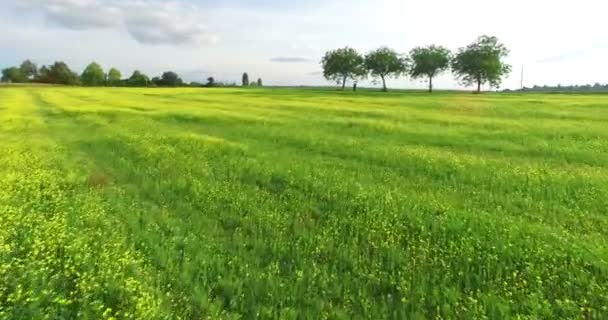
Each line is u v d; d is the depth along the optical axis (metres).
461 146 21.38
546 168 15.14
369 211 9.80
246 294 6.24
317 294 6.32
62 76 158.25
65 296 5.96
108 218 9.13
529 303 5.94
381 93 97.81
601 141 22.38
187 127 28.98
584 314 5.80
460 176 13.97
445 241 8.13
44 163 15.21
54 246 7.20
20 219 8.61
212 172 14.11
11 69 162.12
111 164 15.53
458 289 6.45
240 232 8.62
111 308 5.59
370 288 6.54
